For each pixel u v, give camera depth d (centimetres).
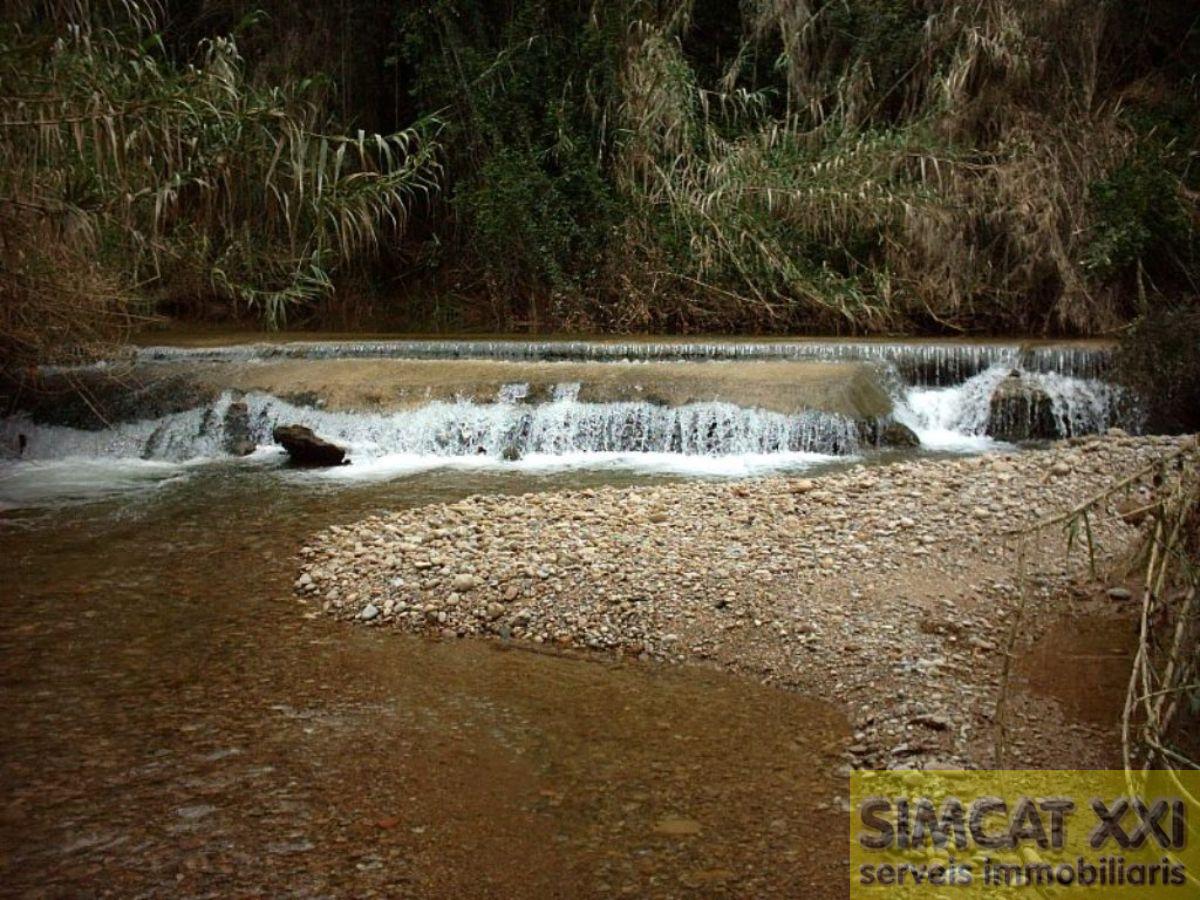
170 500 814
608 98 1653
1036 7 1580
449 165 1784
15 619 545
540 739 408
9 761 387
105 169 920
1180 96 1602
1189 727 360
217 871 318
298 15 1764
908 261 1516
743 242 1550
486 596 560
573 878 313
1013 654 474
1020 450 1021
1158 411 1120
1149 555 368
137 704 439
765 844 331
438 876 315
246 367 1109
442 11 1708
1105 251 1384
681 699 445
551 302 1659
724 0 1844
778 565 582
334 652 501
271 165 981
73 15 943
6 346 973
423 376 1061
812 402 990
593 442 1002
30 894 305
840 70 1755
